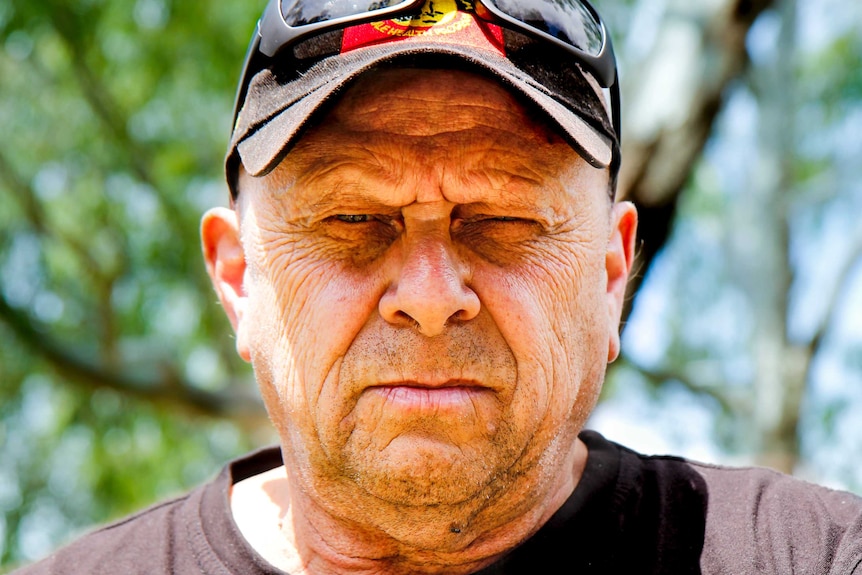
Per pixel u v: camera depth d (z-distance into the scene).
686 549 1.76
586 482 1.82
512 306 1.65
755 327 8.56
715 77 4.18
